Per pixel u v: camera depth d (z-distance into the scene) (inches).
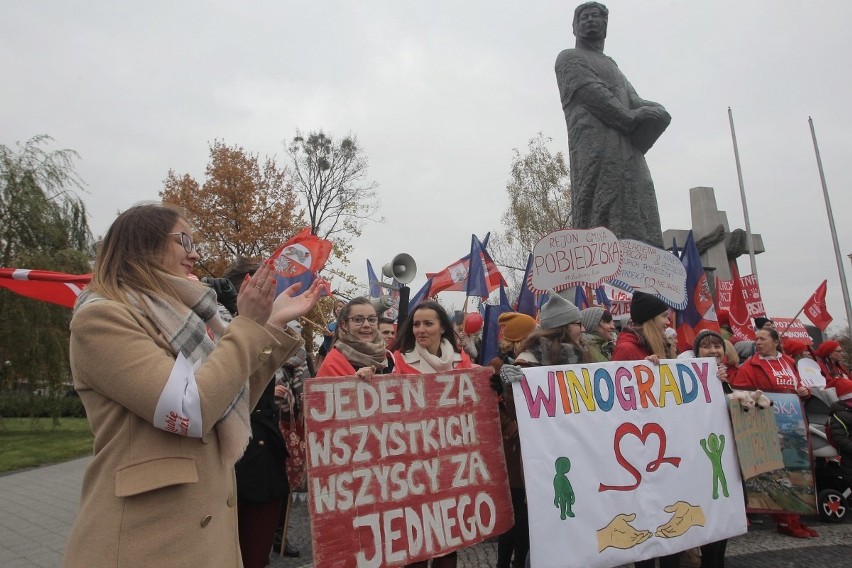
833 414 248.7
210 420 65.4
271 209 1077.1
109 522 62.3
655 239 386.6
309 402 112.5
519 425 128.6
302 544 224.2
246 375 69.6
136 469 63.4
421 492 120.5
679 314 295.7
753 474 162.1
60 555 216.8
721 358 177.2
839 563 184.2
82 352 64.1
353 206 1235.9
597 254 253.3
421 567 135.9
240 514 132.5
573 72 399.5
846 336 1186.6
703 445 155.1
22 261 618.5
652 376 152.0
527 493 125.1
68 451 533.0
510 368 132.1
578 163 395.5
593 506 132.1
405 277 327.6
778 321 426.9
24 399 715.4
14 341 609.3
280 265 236.4
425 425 124.6
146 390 61.8
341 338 151.2
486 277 304.7
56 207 697.0
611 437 139.8
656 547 139.0
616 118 384.5
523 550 173.5
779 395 205.6
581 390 139.3
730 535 153.5
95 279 70.7
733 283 317.7
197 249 83.4
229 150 1062.4
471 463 128.7
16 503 317.4
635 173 388.8
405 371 150.7
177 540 63.8
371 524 113.3
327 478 111.0
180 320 70.0
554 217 1220.5
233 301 128.5
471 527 124.9
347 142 1229.7
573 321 169.0
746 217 1047.6
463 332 259.8
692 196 613.0
